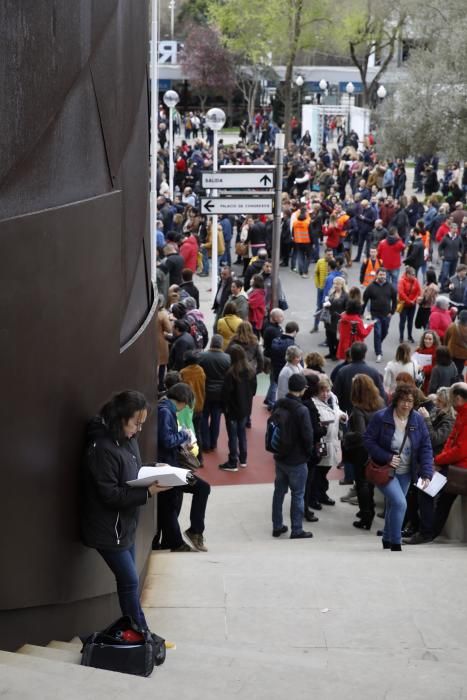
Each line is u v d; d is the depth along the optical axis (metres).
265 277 21.12
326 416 12.87
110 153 7.36
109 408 6.45
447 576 9.03
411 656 7.42
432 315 19.09
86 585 6.80
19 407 5.47
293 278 30.55
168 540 10.80
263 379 20.22
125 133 8.03
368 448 10.66
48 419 5.90
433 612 8.22
